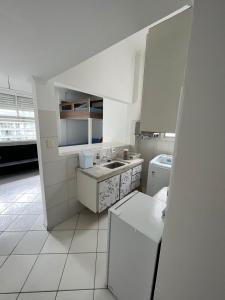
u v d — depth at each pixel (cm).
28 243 179
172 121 74
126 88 284
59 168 198
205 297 72
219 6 48
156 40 73
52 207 200
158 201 130
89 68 212
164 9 65
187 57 57
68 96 531
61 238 188
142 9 64
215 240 63
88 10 65
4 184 336
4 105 369
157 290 90
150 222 104
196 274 72
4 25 75
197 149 61
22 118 407
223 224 60
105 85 239
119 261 115
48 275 143
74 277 142
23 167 427
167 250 79
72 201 226
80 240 186
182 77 68
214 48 51
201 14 52
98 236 193
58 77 178
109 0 59
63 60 117
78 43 92
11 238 186
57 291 131
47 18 70
